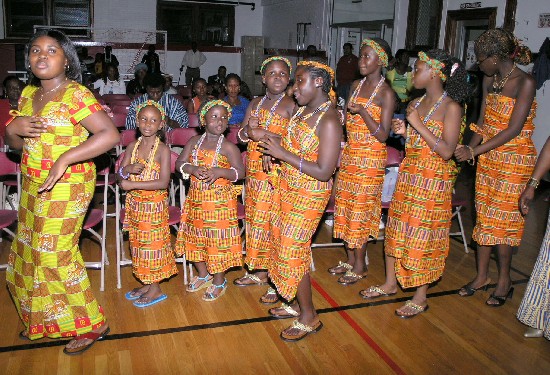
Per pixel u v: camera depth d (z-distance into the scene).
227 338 3.03
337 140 2.63
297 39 13.62
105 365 2.71
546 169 3.04
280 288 2.83
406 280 3.21
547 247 3.02
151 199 3.18
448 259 4.43
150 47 12.48
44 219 2.49
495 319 3.38
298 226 2.74
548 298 3.03
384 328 3.21
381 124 3.36
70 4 14.37
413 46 9.60
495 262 4.38
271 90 3.27
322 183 2.71
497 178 3.35
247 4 15.68
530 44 7.38
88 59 12.20
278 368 2.76
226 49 15.62
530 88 3.17
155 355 2.82
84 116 2.42
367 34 11.66
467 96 3.07
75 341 2.82
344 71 10.05
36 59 2.36
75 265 2.67
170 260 3.38
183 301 3.46
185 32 15.42
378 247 4.67
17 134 2.38
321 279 3.91
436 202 3.05
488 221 3.44
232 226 3.33
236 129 4.71
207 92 7.17
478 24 8.40
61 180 2.47
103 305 3.35
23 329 3.02
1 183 4.23
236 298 3.54
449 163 3.05
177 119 5.05
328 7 12.12
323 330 3.15
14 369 2.64
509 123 3.24
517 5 7.54
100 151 2.45
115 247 4.32
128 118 4.87
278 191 3.07
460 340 3.11
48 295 2.64
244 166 3.63
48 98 2.45
